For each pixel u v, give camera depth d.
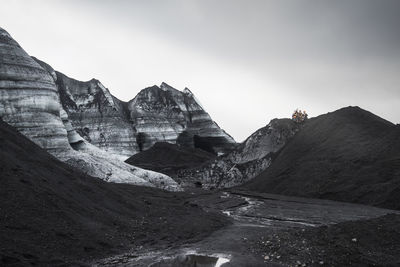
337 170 61.53
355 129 73.19
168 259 19.66
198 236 27.23
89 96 144.62
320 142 76.62
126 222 26.69
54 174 29.16
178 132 152.50
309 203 51.97
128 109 158.88
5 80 61.41
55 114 66.19
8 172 23.16
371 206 47.41
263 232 28.38
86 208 25.39
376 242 19.73
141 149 141.00
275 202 54.41
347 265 17.38
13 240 17.00
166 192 60.09
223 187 89.38
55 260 16.81
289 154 79.69
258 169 91.81
